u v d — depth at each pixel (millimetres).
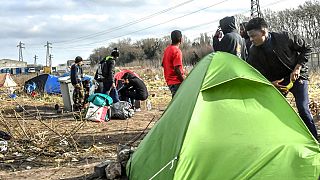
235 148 4551
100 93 12656
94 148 7621
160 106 16609
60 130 9828
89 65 72062
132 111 12750
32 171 6289
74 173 6070
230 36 6848
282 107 4988
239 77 4891
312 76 29375
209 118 4746
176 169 4320
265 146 4625
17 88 30156
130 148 5996
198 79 5078
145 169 4918
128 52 83000
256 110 4891
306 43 5844
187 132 4535
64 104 15102
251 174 4406
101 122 11438
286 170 4469
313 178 4402
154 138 5184
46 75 25156
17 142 8148
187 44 59281
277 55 5875
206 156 4469
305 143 4789
